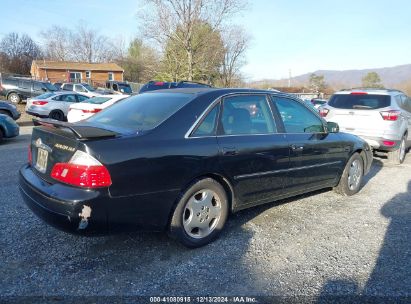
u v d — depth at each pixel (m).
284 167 4.30
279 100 4.52
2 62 59.38
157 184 3.21
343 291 2.95
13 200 4.78
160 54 31.86
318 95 41.88
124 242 3.69
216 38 32.00
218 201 3.74
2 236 3.71
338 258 3.52
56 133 3.16
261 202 4.23
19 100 22.84
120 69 54.84
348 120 8.20
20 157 7.81
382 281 3.11
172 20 29.66
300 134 4.57
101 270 3.15
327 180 5.13
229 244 3.75
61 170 3.00
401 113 8.06
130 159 3.04
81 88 26.36
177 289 2.91
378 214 4.80
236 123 3.91
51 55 74.75
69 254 3.41
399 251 3.69
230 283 3.02
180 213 3.43
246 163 3.85
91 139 2.96
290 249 3.68
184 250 3.57
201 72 32.06
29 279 2.98
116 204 3.00
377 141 7.86
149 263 3.30
